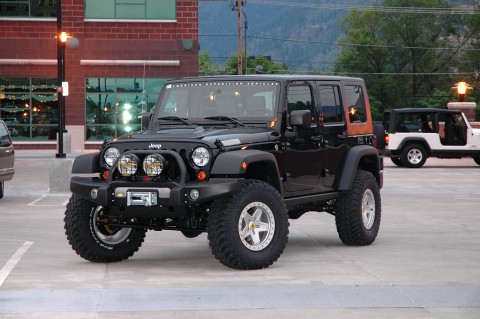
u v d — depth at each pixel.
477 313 9.37
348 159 14.47
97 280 11.37
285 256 13.51
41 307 9.62
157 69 54.62
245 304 9.80
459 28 129.88
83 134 54.38
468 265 12.62
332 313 9.37
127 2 54.34
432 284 11.04
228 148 12.07
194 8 54.62
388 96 129.38
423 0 127.56
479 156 41.69
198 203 11.70
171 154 11.88
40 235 16.20
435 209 21.67
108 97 54.66
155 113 13.80
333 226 17.66
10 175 24.44
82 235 12.76
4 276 11.64
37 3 54.53
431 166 42.66
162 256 13.66
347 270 12.14
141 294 10.33
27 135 54.88
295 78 13.54
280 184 12.62
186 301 9.95
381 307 9.66
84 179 12.66
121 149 12.42
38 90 54.84
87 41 54.25
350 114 14.82
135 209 12.03
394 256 13.52
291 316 9.23
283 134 13.08
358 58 130.12
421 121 41.28
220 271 12.06
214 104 13.45
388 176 35.16
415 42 128.88
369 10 128.50
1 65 54.50
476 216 19.97
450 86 128.38
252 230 12.12
